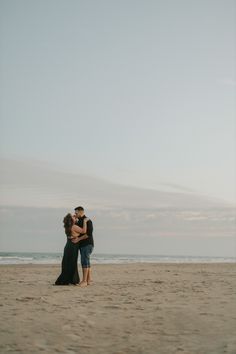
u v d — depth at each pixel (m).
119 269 18.58
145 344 4.18
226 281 11.80
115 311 6.05
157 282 11.16
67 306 6.42
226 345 4.15
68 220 10.06
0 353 3.74
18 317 5.37
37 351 3.83
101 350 3.94
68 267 9.95
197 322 5.28
